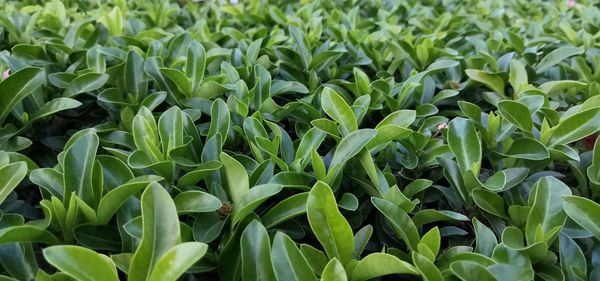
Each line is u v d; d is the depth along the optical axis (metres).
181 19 0.76
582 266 0.29
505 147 0.40
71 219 0.29
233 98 0.44
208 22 0.76
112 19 0.62
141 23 0.65
